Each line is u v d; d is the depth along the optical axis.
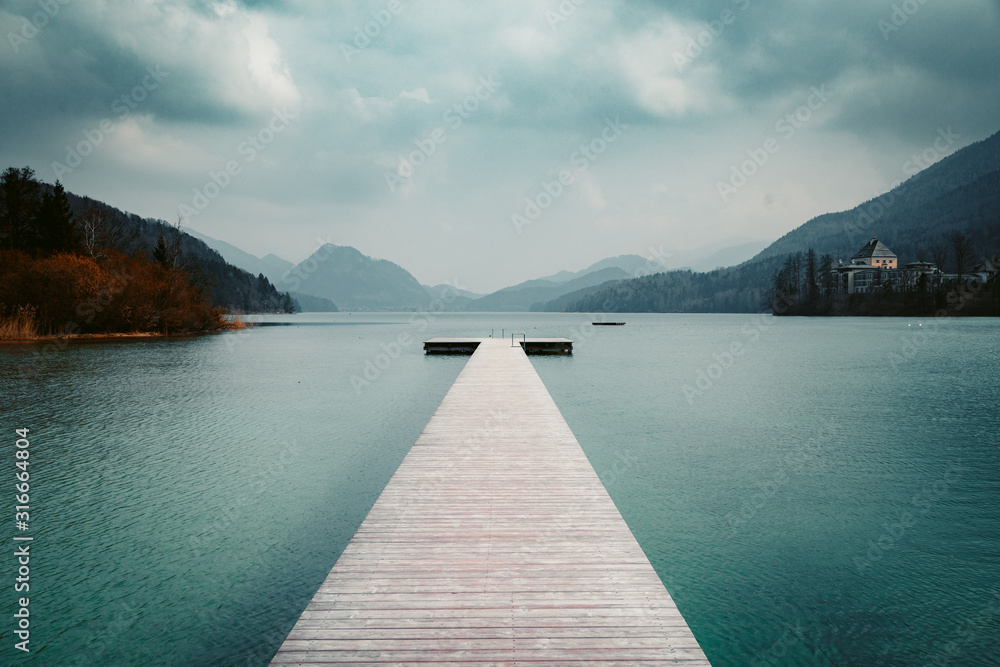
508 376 16.95
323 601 3.87
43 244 43.91
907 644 4.91
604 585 4.13
